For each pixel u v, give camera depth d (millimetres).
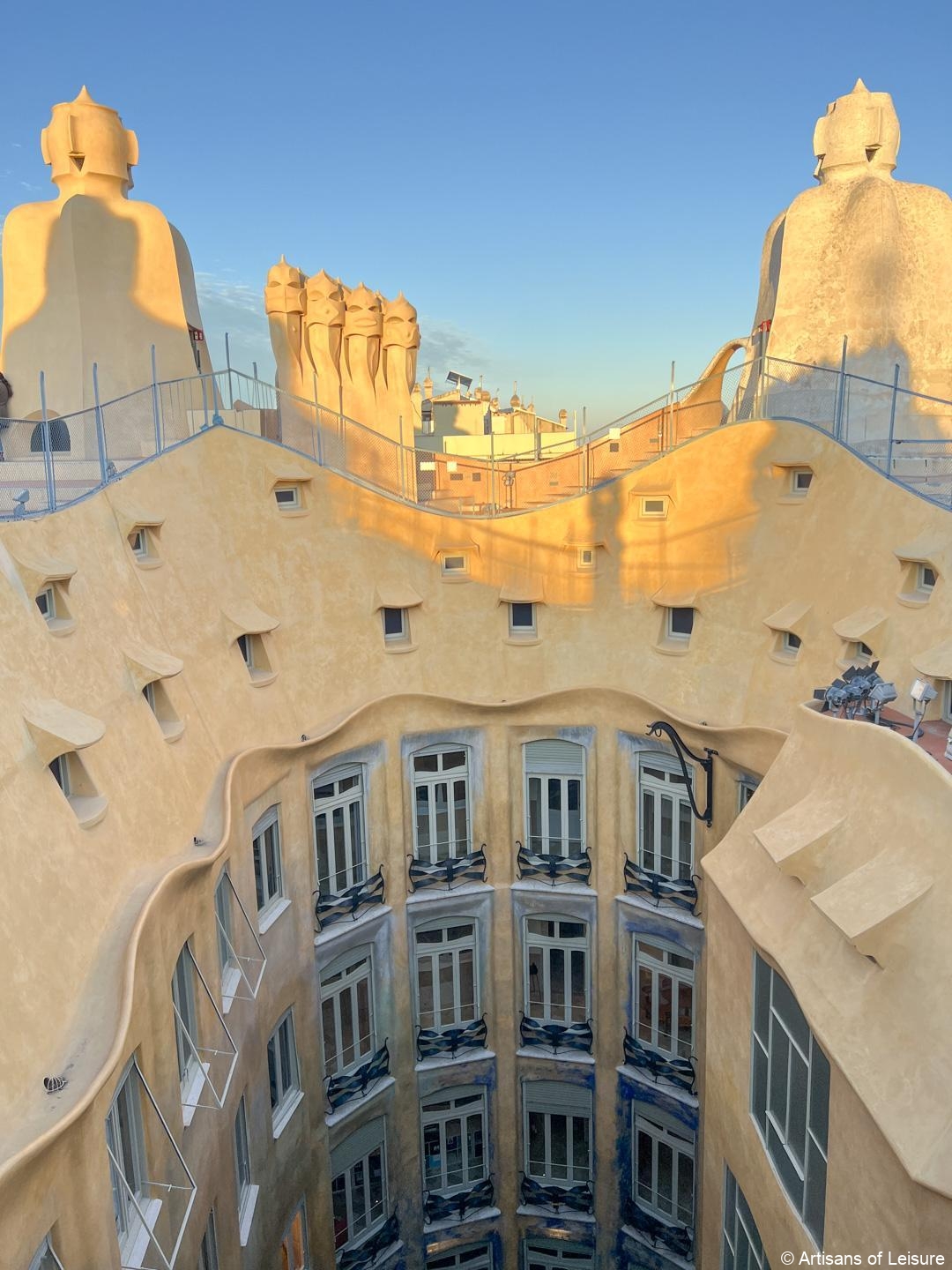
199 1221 16750
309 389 30469
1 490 19641
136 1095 14672
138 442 29312
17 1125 11297
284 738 24250
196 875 17203
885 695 17109
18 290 30594
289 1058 24547
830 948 13820
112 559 20047
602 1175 29359
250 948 21500
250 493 25766
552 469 29500
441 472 31078
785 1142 14992
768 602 24812
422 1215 29484
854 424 27969
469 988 29641
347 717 25734
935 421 28438
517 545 28328
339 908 26359
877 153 28906
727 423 26078
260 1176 21453
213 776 20641
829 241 28312
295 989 24531
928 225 28547
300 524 26562
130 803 16969
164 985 15617
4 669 14641
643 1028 28328
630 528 27531
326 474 27188
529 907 28984
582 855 28406
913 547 20297
